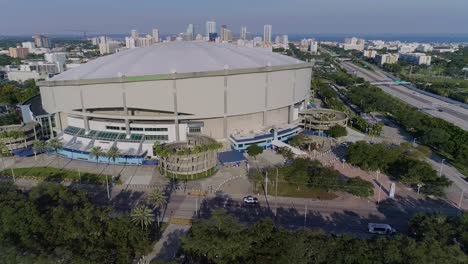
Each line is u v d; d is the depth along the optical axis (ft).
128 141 361.71
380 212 260.21
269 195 284.41
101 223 207.62
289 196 283.38
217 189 295.07
